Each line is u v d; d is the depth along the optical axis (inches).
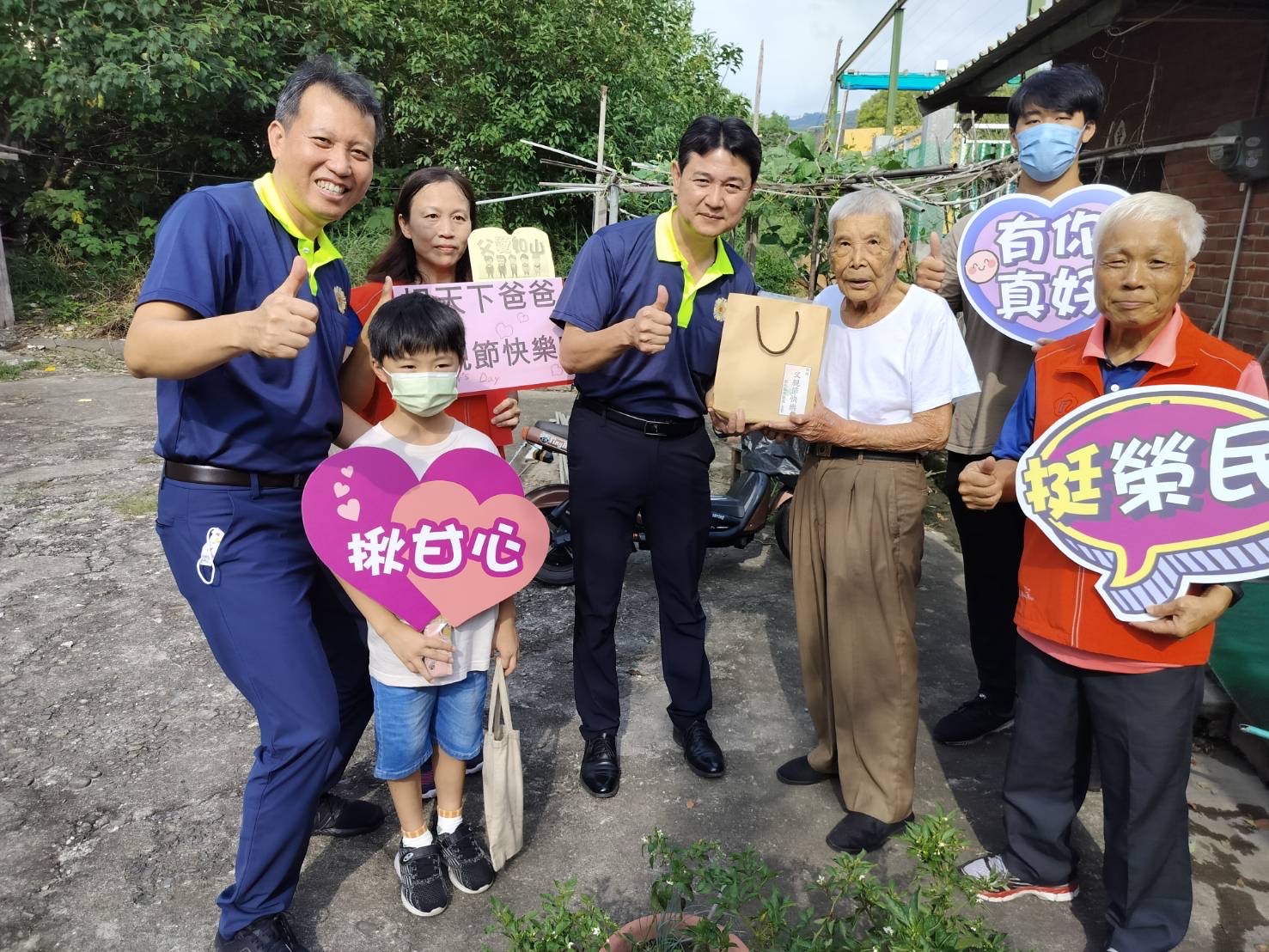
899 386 90.7
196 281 67.3
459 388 106.2
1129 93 227.3
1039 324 101.5
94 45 394.6
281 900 75.9
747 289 101.7
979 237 104.3
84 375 337.4
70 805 99.6
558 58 446.3
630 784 106.4
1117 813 77.2
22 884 87.4
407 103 456.1
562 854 93.9
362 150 74.2
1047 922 85.1
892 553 90.1
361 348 86.0
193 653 134.6
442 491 81.2
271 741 72.6
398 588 79.2
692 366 99.9
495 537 83.0
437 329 75.9
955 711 117.6
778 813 101.5
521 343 108.7
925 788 107.0
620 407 98.7
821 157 280.2
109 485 208.4
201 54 407.2
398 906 86.4
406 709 81.2
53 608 147.6
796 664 139.0
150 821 97.3
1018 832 86.6
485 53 443.8
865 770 94.3
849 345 93.6
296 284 64.2
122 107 424.2
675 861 70.7
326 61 73.4
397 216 109.3
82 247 439.8
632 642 145.6
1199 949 81.7
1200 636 72.9
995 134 508.1
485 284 106.6
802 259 327.0
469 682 85.0
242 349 62.6
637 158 477.7
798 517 99.1
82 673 128.0
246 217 72.7
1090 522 75.7
